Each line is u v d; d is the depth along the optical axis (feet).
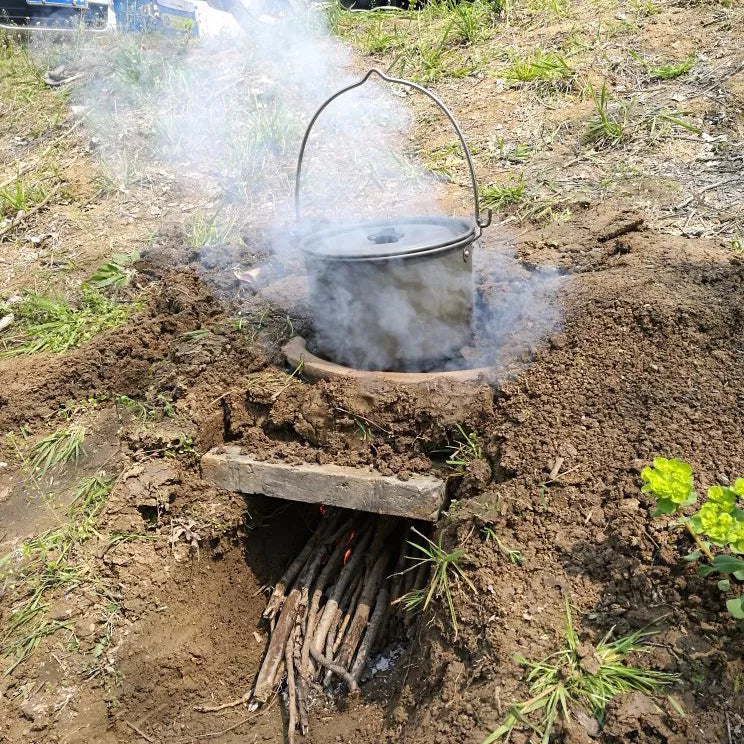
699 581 7.38
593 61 17.93
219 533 10.39
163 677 9.30
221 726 9.36
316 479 10.06
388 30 22.79
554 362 10.00
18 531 10.26
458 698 7.55
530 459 9.20
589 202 13.42
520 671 7.34
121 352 12.24
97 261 14.96
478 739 6.97
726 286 10.30
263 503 11.09
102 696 8.95
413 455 10.11
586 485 8.76
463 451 9.86
